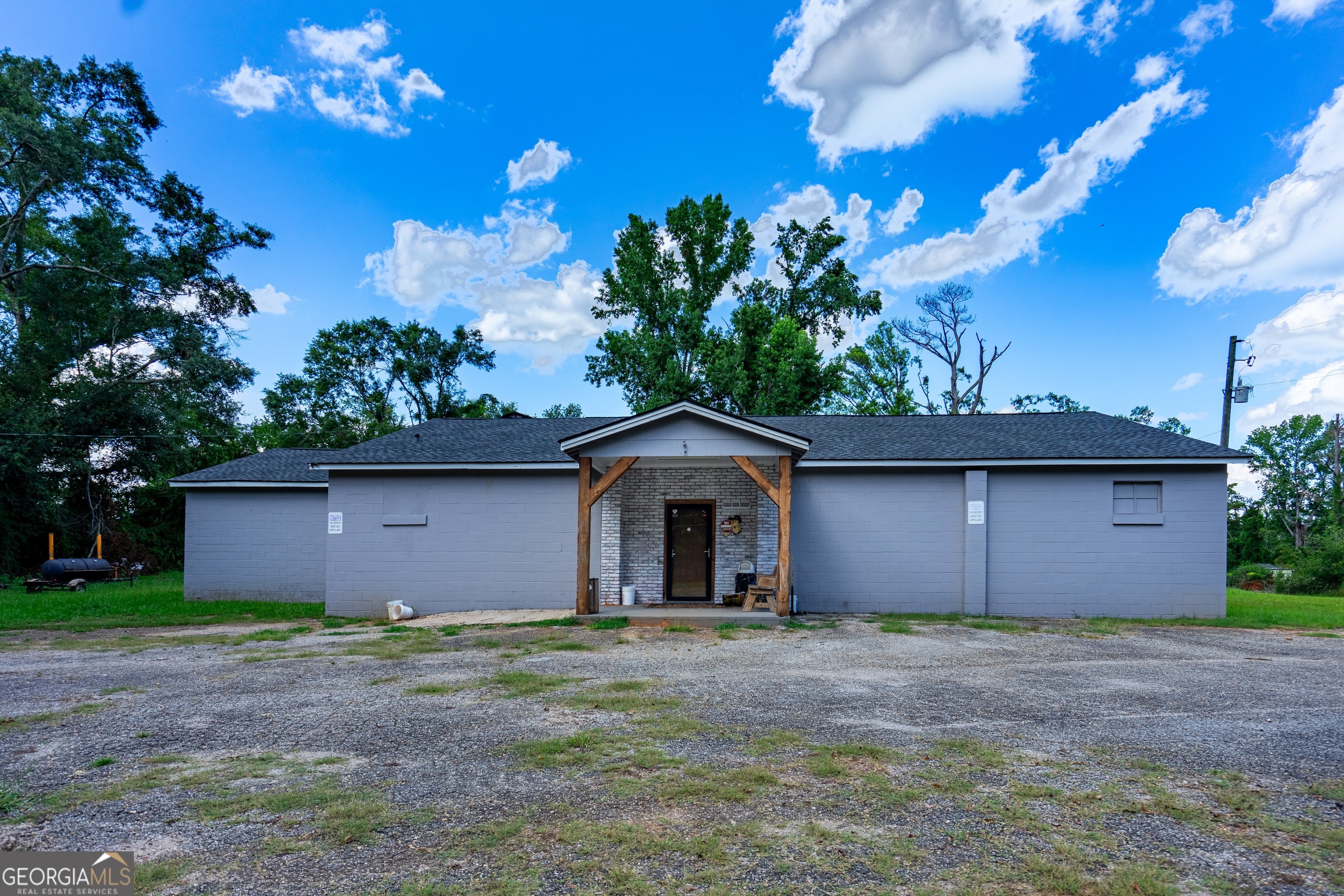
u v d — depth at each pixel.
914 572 14.07
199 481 17.34
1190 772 4.78
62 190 25.02
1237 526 53.22
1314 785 4.55
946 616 13.38
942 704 6.64
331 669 8.43
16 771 4.84
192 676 8.02
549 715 6.23
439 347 44.22
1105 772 4.77
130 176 26.22
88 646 10.34
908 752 5.16
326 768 4.88
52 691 7.32
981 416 17.36
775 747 5.28
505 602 14.62
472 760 5.04
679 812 4.09
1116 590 13.47
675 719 6.07
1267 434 52.59
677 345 33.78
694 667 8.44
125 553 27.33
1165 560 13.37
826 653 9.37
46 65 24.94
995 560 13.84
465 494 14.83
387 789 4.48
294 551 17.56
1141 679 7.77
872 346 41.34
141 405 27.03
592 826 3.90
